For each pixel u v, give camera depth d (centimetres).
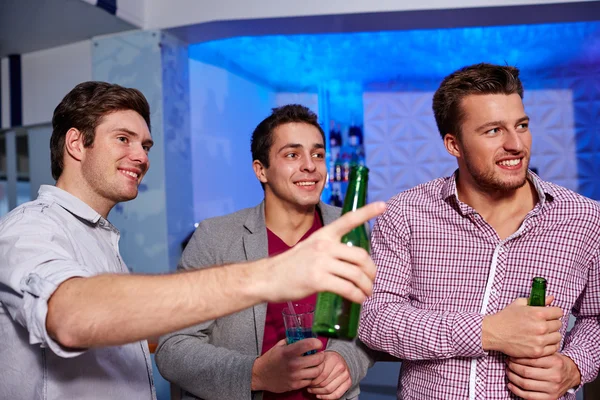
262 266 71
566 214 125
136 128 117
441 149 480
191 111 395
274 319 143
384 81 487
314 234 70
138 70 360
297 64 445
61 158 116
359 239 89
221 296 70
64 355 76
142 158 117
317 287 67
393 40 391
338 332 79
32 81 397
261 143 152
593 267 127
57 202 110
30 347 97
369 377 204
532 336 110
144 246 358
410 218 137
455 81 131
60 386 97
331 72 467
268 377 122
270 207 154
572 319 188
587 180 463
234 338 140
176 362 134
